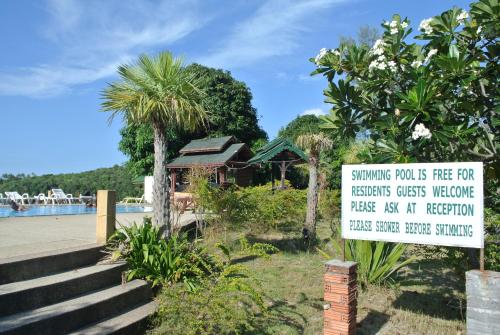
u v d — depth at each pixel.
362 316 6.89
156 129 8.42
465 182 4.97
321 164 25.56
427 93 5.65
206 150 26.66
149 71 8.14
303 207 15.99
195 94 8.52
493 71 6.11
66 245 7.35
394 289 8.10
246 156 27.33
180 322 5.51
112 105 8.11
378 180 5.56
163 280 6.90
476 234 4.88
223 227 11.92
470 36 6.26
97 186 38.84
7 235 8.70
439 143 6.10
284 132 39.94
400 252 8.19
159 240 7.62
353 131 7.31
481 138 6.30
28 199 29.81
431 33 6.39
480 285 4.76
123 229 7.59
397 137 6.20
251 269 9.20
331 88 6.89
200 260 6.90
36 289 5.58
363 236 5.65
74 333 5.34
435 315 7.00
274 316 6.54
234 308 5.98
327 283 5.79
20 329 4.85
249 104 35.22
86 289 6.31
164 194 8.35
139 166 31.39
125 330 5.65
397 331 6.27
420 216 5.25
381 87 6.68
